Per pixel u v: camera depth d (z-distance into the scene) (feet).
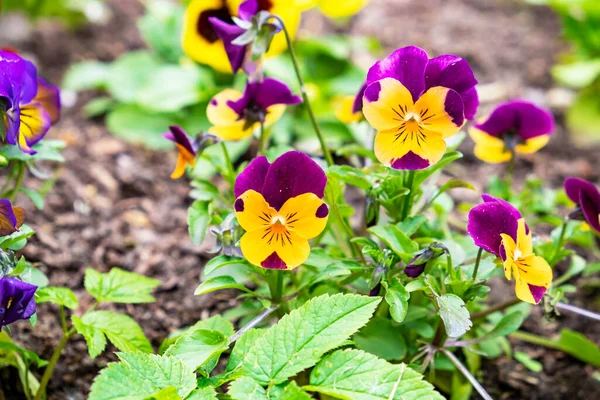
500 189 2.24
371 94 1.91
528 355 2.28
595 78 3.00
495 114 2.11
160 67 2.95
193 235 2.04
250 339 1.96
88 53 3.25
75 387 2.16
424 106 1.92
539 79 3.25
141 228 2.48
